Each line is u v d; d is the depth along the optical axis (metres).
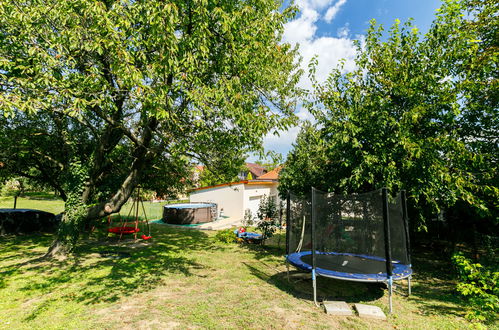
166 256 9.44
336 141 7.55
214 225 16.78
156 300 5.51
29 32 6.05
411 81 6.98
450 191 6.72
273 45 8.66
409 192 7.47
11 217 13.08
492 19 6.94
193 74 6.71
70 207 9.02
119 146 12.36
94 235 13.57
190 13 6.46
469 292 4.51
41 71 5.92
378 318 4.84
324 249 7.32
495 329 4.42
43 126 10.62
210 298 5.64
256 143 7.58
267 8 8.01
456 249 9.03
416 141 6.87
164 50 5.56
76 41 5.75
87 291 5.99
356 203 7.38
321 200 7.08
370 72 8.43
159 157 10.74
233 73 7.37
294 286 6.57
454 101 6.55
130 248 10.73
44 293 5.86
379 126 7.11
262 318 4.74
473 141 7.45
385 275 5.45
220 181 10.30
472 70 6.88
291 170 10.48
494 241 7.32
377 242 6.64
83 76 6.43
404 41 7.77
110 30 5.18
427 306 5.45
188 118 7.39
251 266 8.30
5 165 10.16
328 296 5.94
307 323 4.60
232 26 6.58
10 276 7.00
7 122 9.36
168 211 18.02
